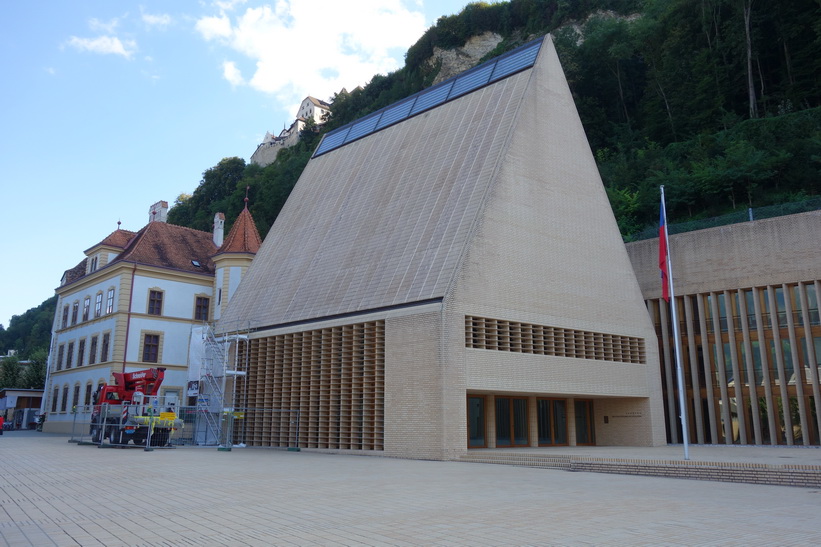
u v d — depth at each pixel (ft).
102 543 21.66
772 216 96.58
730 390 93.40
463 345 69.00
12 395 192.03
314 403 83.71
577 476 48.03
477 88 96.63
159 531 23.85
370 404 76.13
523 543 21.94
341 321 81.30
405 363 71.05
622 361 88.58
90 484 38.91
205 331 106.63
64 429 139.13
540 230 81.76
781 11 159.33
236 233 135.03
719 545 22.00
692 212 141.69
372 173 103.30
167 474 45.39
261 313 98.58
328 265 93.50
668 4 195.31
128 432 80.79
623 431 90.48
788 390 87.66
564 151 89.20
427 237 79.36
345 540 22.29
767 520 27.53
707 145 148.97
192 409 91.71
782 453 65.62
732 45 164.55
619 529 24.77
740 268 93.76
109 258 142.31
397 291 76.02
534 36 248.11
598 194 92.84
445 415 65.82
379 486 39.17
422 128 100.94
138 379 91.25
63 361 148.56
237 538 22.58
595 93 205.05
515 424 81.20
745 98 166.91
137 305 130.11
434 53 279.69
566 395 83.10
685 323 99.25
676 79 173.68
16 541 21.91
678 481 44.88
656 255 103.71
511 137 81.51
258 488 37.47
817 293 86.63
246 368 95.55
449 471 51.19
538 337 78.18
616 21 213.87
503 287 75.05
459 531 24.07
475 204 76.64
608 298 88.84
